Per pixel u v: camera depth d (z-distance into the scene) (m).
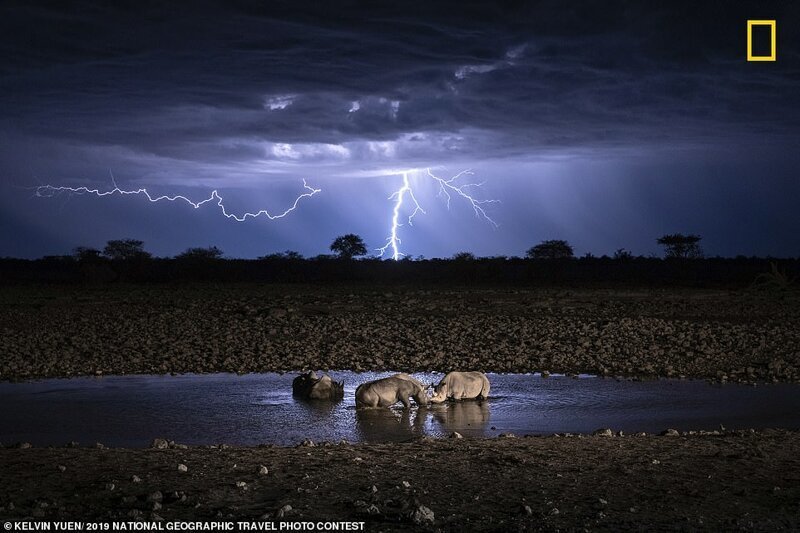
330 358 20.38
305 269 58.84
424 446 11.03
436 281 49.94
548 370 18.86
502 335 23.95
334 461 9.98
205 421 13.77
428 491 8.68
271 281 51.56
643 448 10.77
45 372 18.55
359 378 18.05
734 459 10.09
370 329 25.05
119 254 73.50
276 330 24.83
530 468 9.63
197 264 58.25
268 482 8.96
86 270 50.09
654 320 26.53
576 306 31.50
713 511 8.06
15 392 16.31
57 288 43.81
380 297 34.97
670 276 53.34
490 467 9.68
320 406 15.03
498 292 37.88
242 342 22.83
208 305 31.92
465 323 26.38
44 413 14.35
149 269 56.53
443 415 14.28
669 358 20.27
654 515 7.93
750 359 20.09
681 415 14.23
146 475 9.20
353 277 53.56
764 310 30.73
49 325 26.30
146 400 15.49
